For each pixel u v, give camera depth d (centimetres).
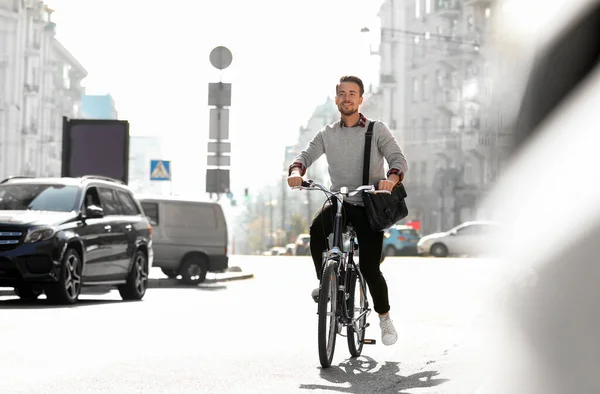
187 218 2539
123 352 873
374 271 783
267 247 13775
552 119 164
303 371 759
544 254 183
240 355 862
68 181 1666
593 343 183
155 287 2378
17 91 8781
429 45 8744
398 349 932
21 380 692
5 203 1617
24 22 8888
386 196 756
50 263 1498
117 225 1723
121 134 2458
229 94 2808
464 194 8094
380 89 9556
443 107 8450
